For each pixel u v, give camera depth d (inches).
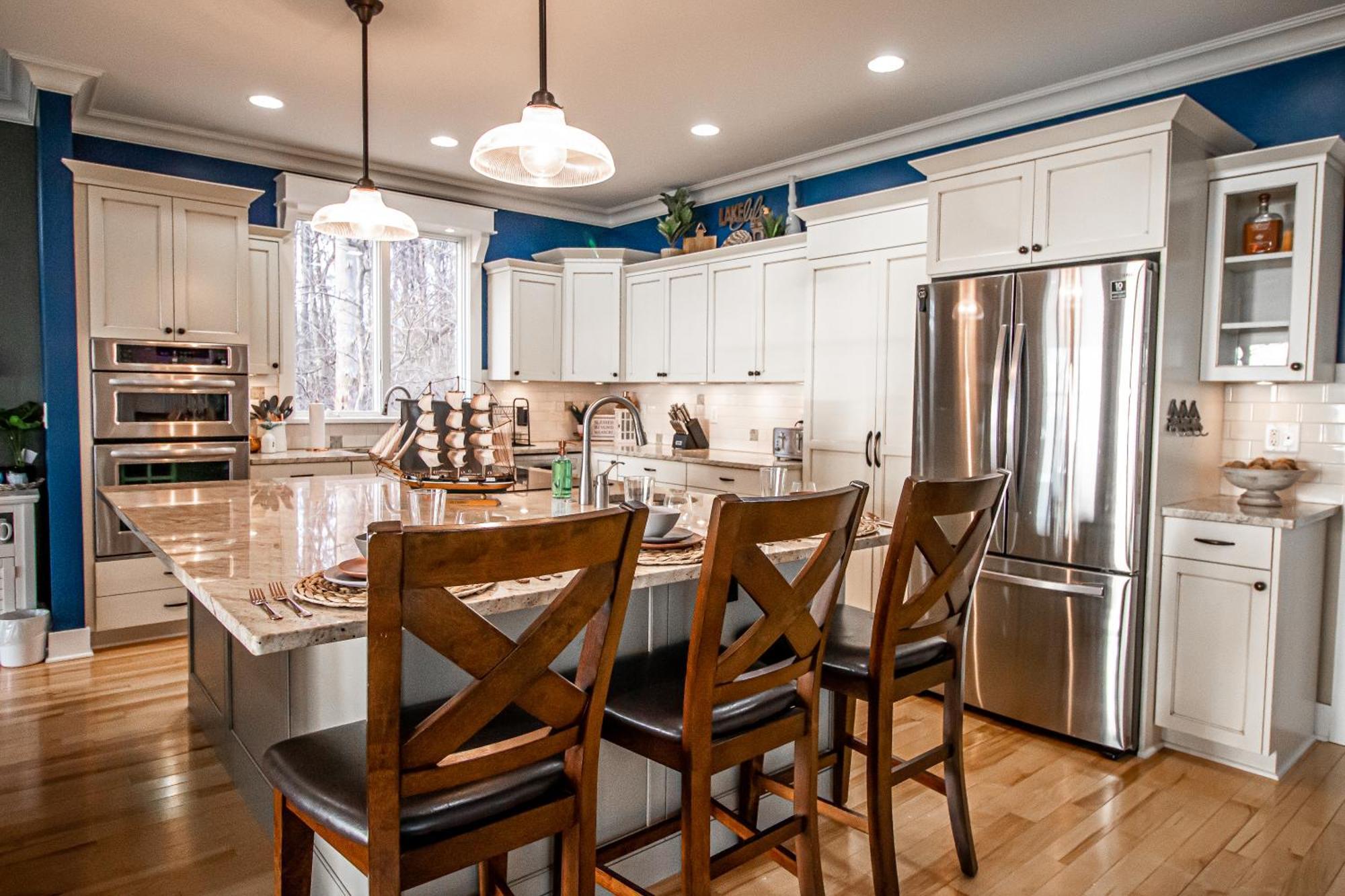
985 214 122.6
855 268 152.1
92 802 91.9
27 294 157.5
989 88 142.3
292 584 58.4
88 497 144.9
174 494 105.6
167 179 149.3
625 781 73.9
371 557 38.1
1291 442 117.8
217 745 103.7
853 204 149.7
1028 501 115.3
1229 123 124.8
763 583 55.9
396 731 41.4
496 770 45.8
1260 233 112.7
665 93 145.5
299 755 52.2
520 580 59.4
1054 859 83.0
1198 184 111.7
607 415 236.8
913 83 140.0
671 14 115.7
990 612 119.6
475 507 99.3
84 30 122.2
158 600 152.2
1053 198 114.7
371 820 41.6
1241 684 103.0
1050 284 112.5
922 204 139.6
